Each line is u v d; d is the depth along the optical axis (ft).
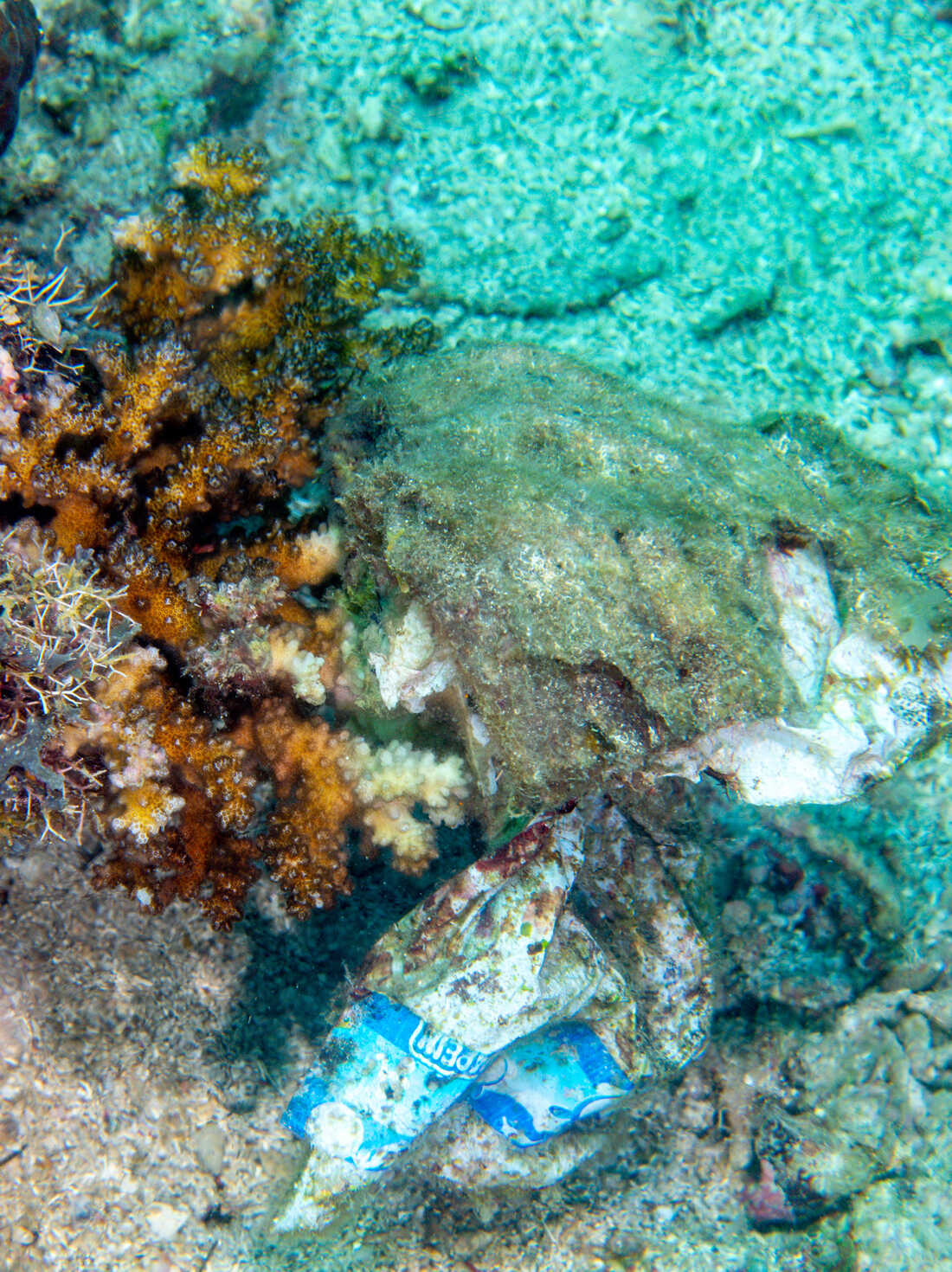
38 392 0.86
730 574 0.84
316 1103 0.94
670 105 0.99
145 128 0.93
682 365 1.03
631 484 0.87
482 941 0.94
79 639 0.85
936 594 0.92
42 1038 1.01
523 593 0.79
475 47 0.96
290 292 0.93
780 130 1.01
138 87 0.93
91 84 0.92
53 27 0.90
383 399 0.94
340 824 0.97
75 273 0.92
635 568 0.81
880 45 1.00
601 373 1.01
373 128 0.96
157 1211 0.99
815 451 1.02
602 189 1.00
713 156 1.01
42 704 0.83
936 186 1.02
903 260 1.02
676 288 1.03
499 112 0.98
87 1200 0.98
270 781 1.00
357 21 0.95
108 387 0.88
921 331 1.03
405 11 0.95
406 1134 0.94
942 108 1.01
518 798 0.87
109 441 0.88
